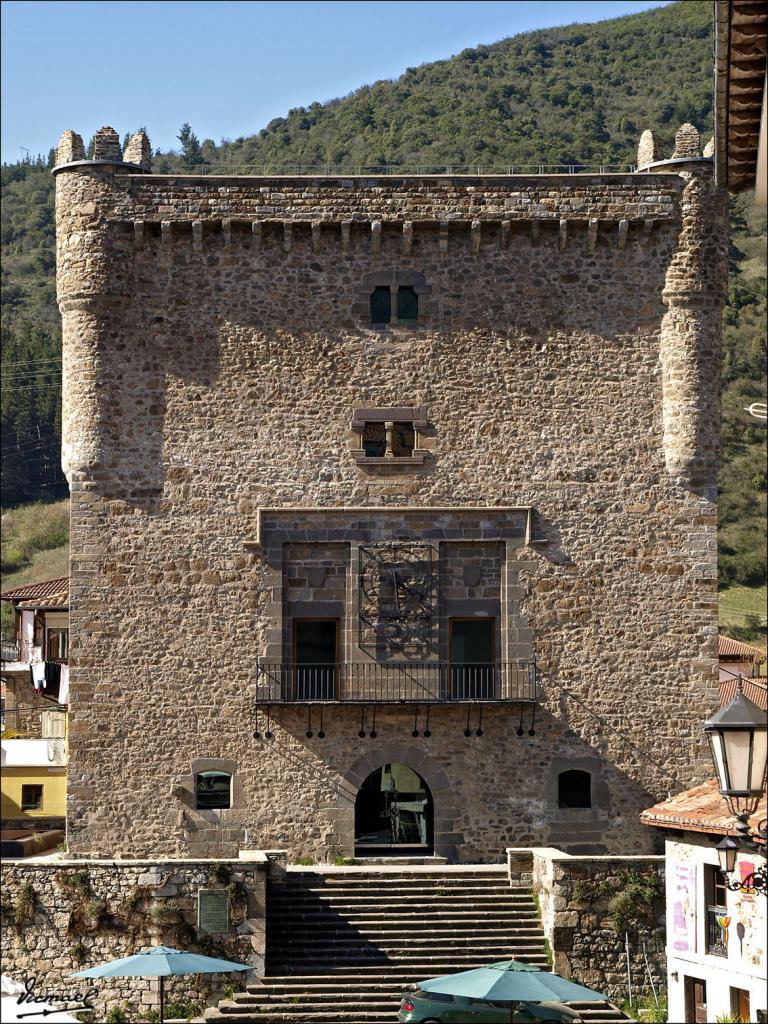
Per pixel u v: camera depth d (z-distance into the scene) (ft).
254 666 262.06
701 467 267.59
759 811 209.36
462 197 268.82
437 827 259.39
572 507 267.59
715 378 270.05
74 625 261.85
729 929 211.41
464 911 237.04
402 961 226.99
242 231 269.85
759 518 640.17
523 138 622.54
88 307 266.57
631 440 268.82
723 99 152.66
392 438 268.41
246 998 218.18
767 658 397.80
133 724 260.42
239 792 259.19
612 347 270.26
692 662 265.13
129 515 264.93
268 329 269.03
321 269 270.26
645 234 270.05
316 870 246.88
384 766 263.90
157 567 263.70
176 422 266.77
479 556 267.59
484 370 269.85
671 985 223.51
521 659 263.70
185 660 262.06
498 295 270.87
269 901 235.81
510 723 262.47
